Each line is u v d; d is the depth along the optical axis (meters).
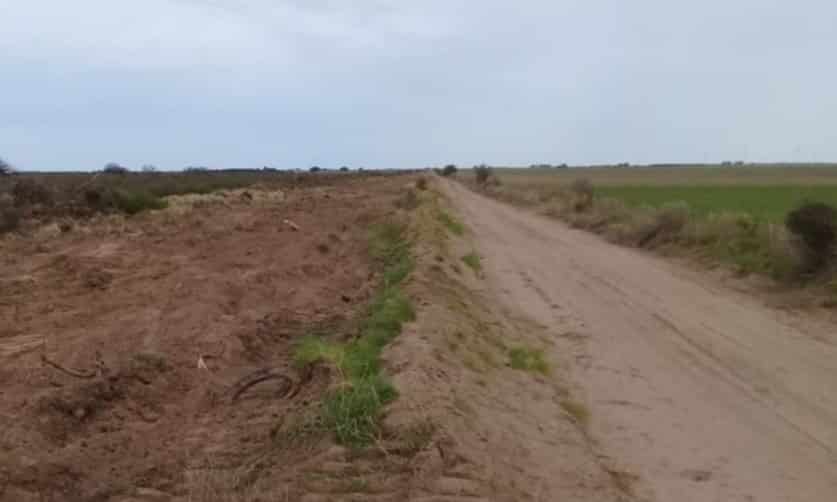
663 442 10.51
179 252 26.72
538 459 9.24
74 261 23.88
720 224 30.58
